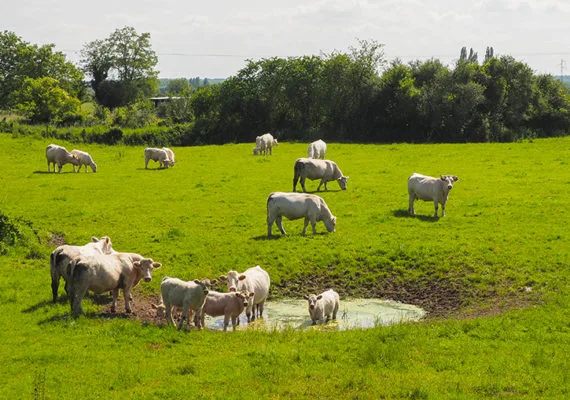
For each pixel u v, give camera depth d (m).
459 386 12.73
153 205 33.47
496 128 77.44
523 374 13.30
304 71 84.75
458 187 36.66
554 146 60.94
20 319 16.92
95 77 117.38
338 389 12.74
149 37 118.25
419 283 21.25
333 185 39.03
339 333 16.19
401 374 13.41
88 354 14.52
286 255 23.59
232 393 12.53
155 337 15.52
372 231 26.58
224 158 55.97
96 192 37.59
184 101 100.56
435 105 78.19
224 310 16.62
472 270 21.69
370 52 84.44
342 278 21.98
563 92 88.69
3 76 109.81
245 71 86.56
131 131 76.00
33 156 54.88
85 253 18.23
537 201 31.50
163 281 16.69
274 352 14.41
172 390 12.57
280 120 86.69
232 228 28.11
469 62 84.88
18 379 13.14
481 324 16.45
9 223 24.64
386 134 81.81
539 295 19.27
